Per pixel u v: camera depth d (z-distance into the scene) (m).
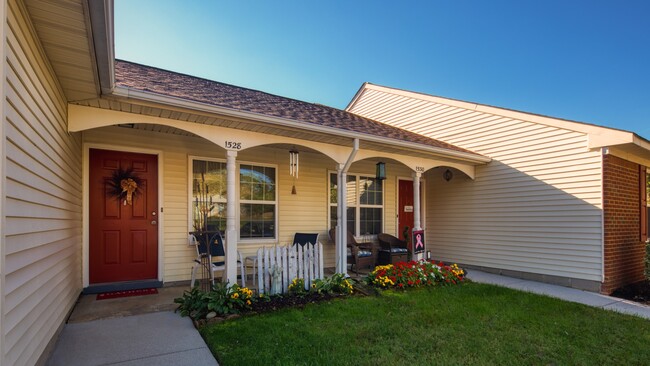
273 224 6.95
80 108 3.95
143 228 5.63
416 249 7.02
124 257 5.47
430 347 3.40
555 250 6.78
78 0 2.14
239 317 4.07
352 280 5.70
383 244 8.09
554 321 4.28
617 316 4.57
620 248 6.43
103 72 3.16
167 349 3.23
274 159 6.98
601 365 3.12
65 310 3.80
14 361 2.08
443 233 9.04
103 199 5.36
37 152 2.59
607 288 6.04
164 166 5.80
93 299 4.81
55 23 2.40
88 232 5.18
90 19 2.34
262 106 5.74
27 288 2.36
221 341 3.39
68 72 3.14
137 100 3.90
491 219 7.94
